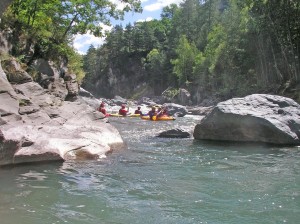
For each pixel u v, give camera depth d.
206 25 81.06
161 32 113.00
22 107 10.16
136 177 7.86
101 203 6.07
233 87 46.28
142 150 11.35
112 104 58.66
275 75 40.50
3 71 11.12
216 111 13.50
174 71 75.88
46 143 9.03
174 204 6.10
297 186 7.22
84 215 5.50
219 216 5.56
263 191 6.87
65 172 8.02
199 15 87.06
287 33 35.25
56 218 5.33
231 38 47.91
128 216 5.51
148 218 5.44
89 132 11.05
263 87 39.84
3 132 8.37
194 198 6.43
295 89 31.84
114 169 8.54
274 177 7.95
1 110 9.12
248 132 12.81
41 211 5.60
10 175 7.58
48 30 21.38
